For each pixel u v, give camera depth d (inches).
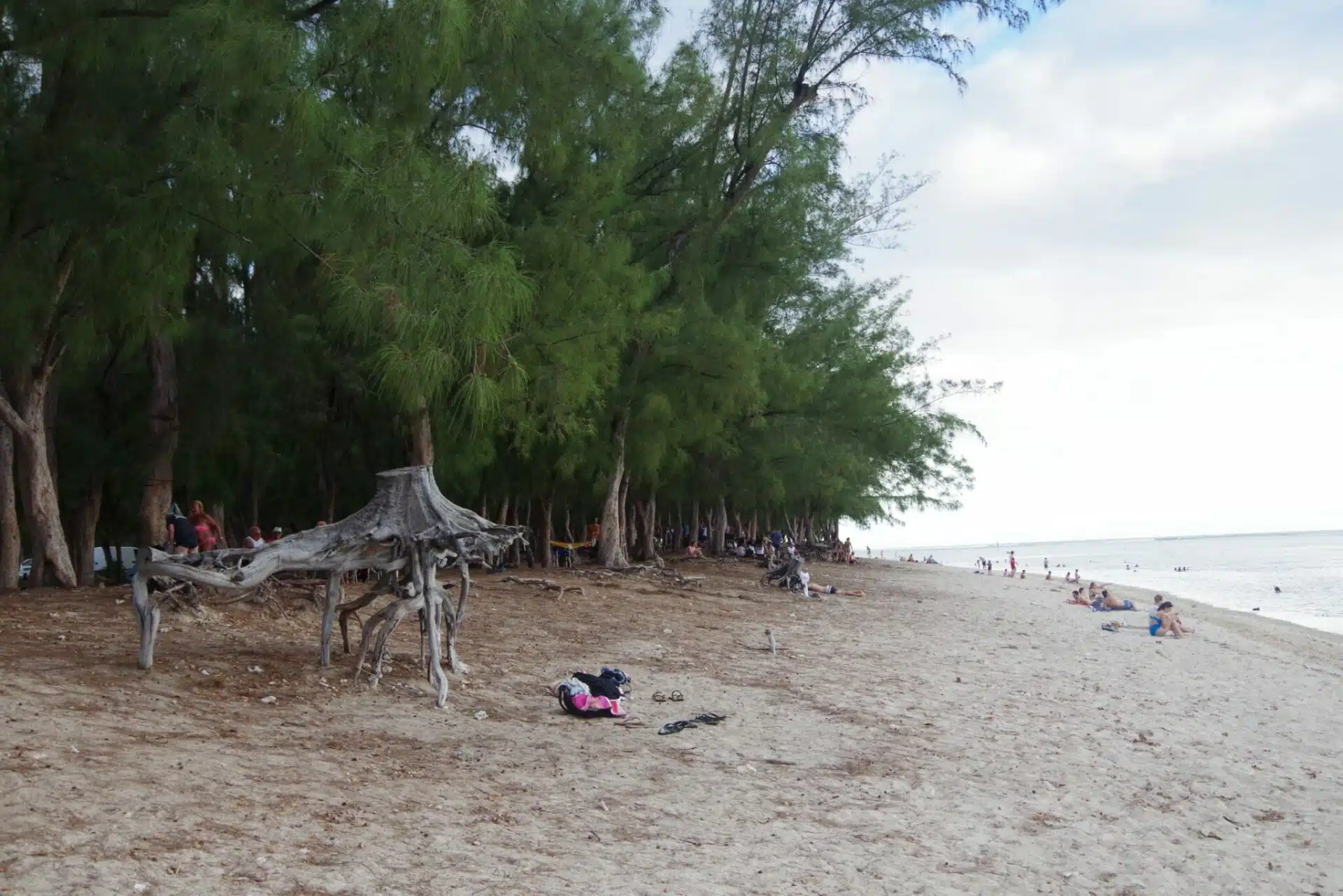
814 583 1482.5
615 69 659.4
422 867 246.5
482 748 371.6
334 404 958.4
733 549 2022.6
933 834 311.0
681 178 1146.7
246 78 397.4
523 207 868.0
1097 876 284.0
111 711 351.3
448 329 393.4
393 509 448.8
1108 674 698.2
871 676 612.4
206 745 328.2
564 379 786.2
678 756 384.5
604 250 844.0
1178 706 575.5
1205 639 995.9
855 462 1454.2
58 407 914.7
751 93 1106.7
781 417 1434.5
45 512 661.3
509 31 456.8
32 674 386.3
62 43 467.5
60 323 600.1
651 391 1096.2
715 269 1198.3
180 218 497.0
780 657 663.8
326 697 417.7
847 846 293.7
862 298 1578.5
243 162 458.6
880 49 1056.2
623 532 1374.3
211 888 218.7
